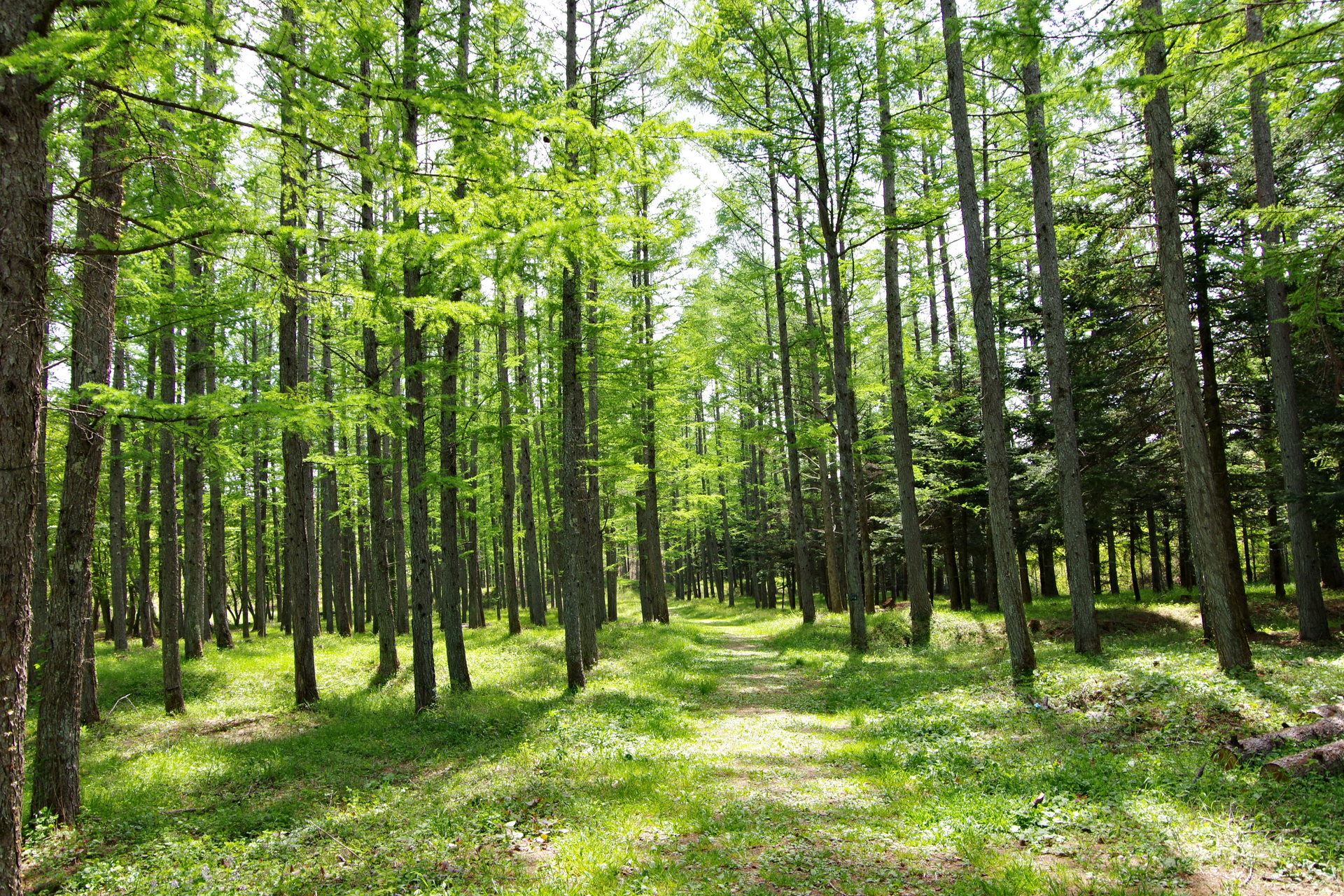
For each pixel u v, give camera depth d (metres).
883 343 26.62
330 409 7.21
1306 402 15.00
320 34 5.78
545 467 27.27
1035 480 18.11
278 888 5.21
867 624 20.34
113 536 21.91
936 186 17.27
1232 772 6.33
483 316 7.13
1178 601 21.81
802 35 15.32
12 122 4.28
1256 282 13.45
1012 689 10.59
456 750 9.38
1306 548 13.10
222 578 21.59
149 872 5.72
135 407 6.21
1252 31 9.83
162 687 14.57
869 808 6.24
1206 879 4.52
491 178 5.24
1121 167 13.81
